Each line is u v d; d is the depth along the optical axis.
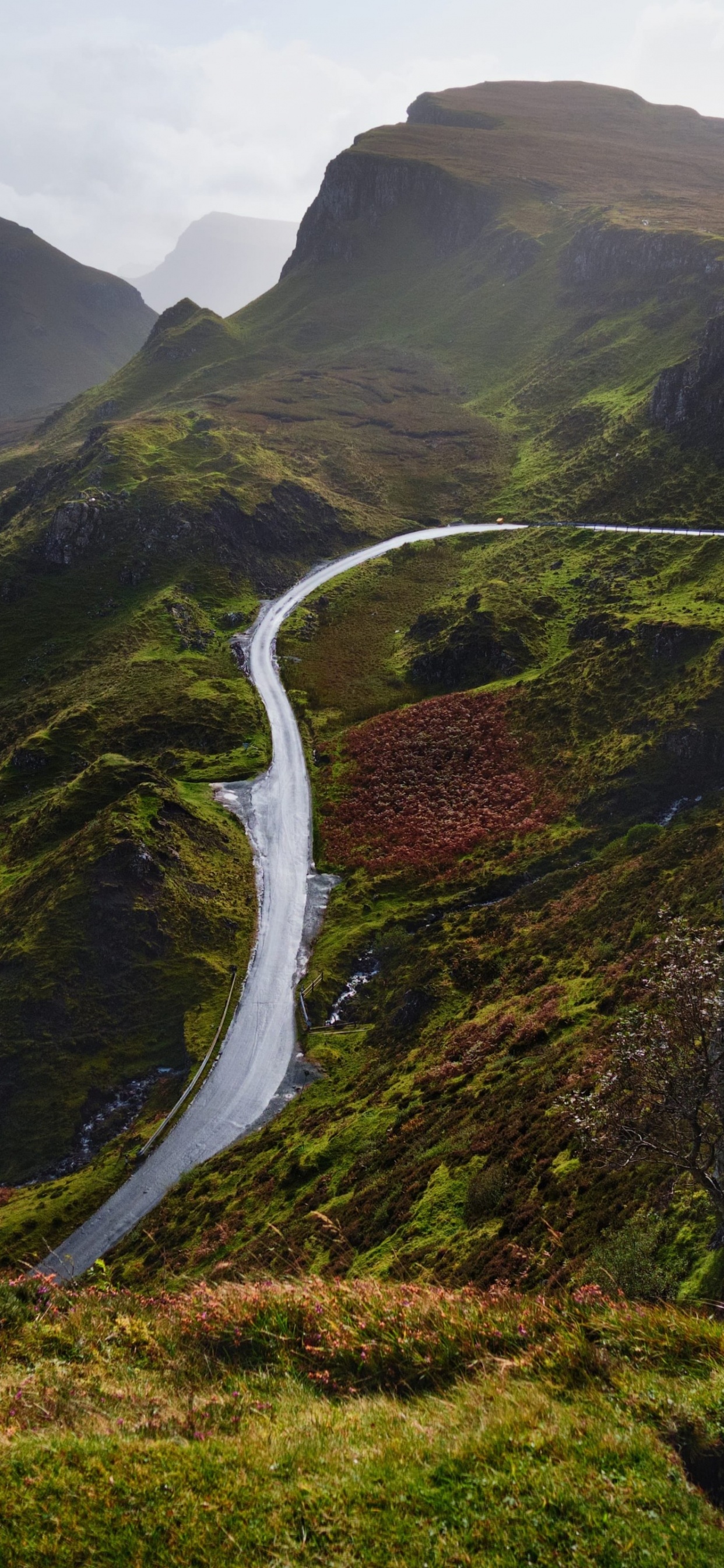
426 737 124.50
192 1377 12.30
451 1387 11.77
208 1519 9.04
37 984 86.25
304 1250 40.88
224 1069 78.06
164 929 91.81
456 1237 34.59
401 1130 50.94
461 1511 9.06
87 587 184.12
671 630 113.31
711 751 95.31
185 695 143.38
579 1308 13.05
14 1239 63.22
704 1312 15.13
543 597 152.88
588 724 112.06
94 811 113.06
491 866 97.00
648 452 188.50
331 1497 9.29
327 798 118.81
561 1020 52.47
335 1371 12.34
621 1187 29.03
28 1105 79.00
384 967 87.38
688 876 63.62
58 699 151.50
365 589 181.88
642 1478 9.39
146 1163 69.00
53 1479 9.47
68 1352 12.65
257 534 199.12
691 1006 17.80
